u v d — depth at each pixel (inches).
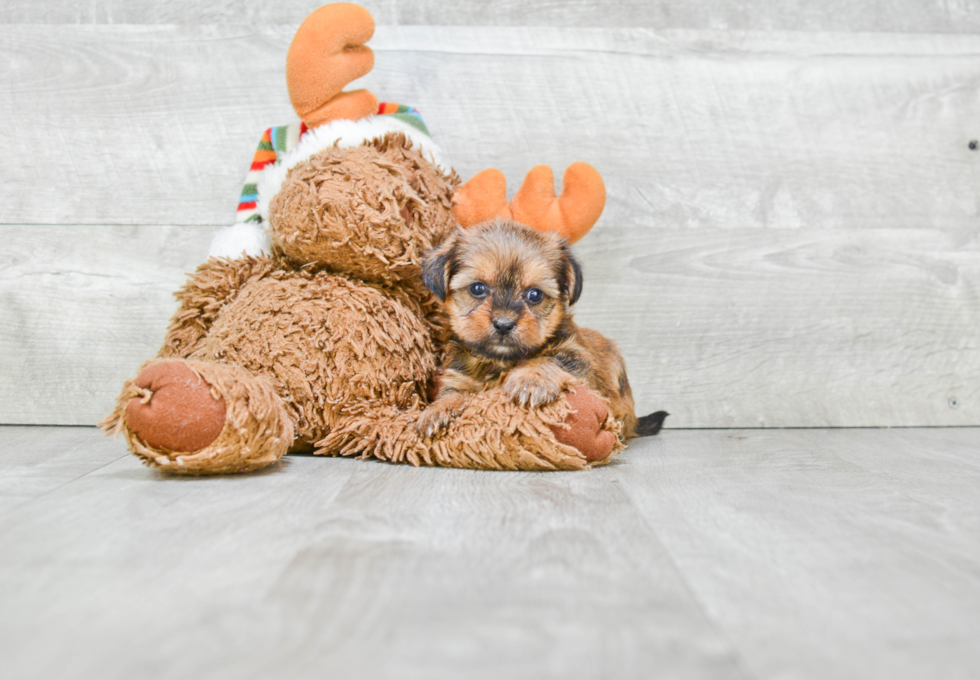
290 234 25.1
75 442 27.8
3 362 31.9
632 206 32.4
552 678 12.1
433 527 18.4
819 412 32.8
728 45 32.5
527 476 23.0
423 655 12.9
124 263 32.0
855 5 32.8
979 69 33.0
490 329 24.3
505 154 32.1
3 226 31.8
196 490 20.9
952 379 32.9
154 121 31.8
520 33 32.1
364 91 28.0
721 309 32.6
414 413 25.0
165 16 31.7
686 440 29.5
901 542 17.8
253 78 31.8
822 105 32.7
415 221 25.6
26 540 17.5
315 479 22.2
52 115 31.7
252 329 24.8
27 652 12.9
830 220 32.7
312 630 13.8
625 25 32.3
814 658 13.0
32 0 31.6
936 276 32.9
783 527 18.6
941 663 12.8
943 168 33.0
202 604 14.9
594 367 26.5
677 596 15.5
